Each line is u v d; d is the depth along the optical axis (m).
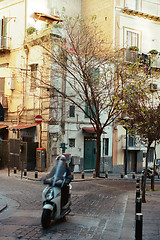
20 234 7.16
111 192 14.48
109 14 26.91
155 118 13.34
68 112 23.03
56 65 22.19
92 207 10.58
